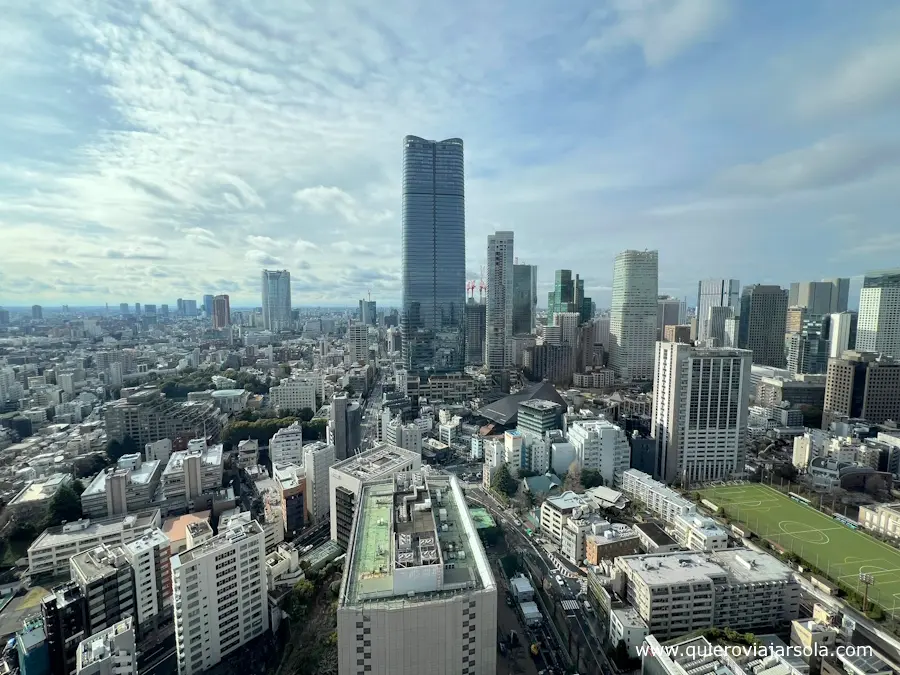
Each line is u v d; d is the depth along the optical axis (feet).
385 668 399.03
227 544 588.09
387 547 489.67
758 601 629.92
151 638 652.89
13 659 574.56
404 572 413.18
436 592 416.26
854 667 489.26
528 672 571.28
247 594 606.55
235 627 595.88
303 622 638.53
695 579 625.41
